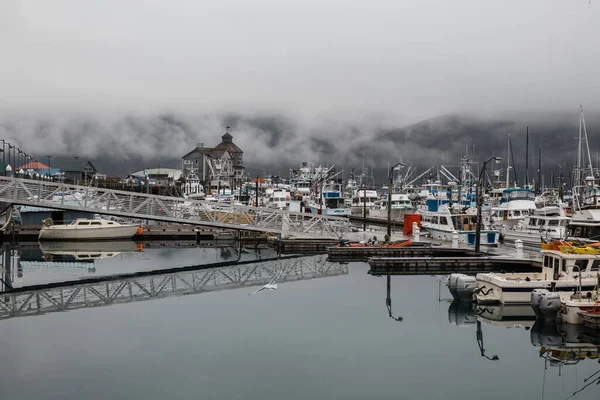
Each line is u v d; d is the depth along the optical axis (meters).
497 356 30.41
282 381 26.53
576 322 33.53
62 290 48.94
